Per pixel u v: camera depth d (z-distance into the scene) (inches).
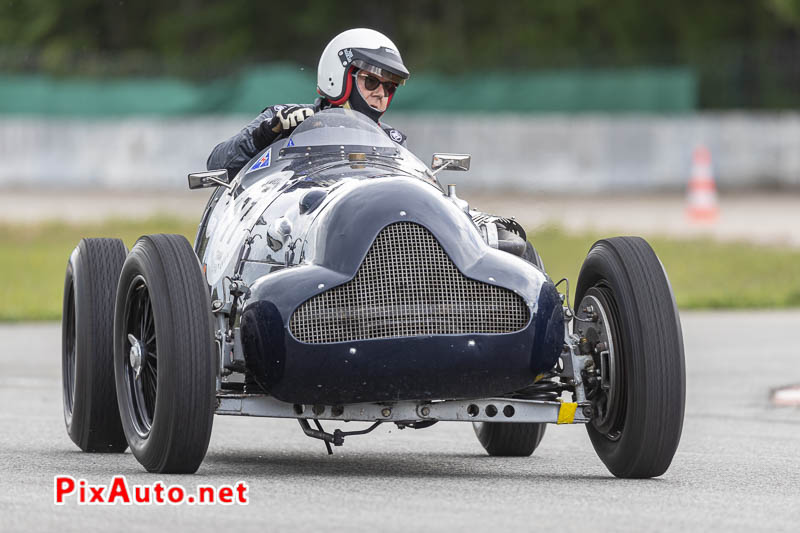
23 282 2466.8
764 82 5064.0
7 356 1605.6
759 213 3922.2
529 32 6333.7
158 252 767.7
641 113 4881.9
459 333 725.9
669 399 766.5
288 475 792.3
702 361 1553.9
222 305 773.3
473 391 736.3
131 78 5241.1
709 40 6358.3
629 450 780.6
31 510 653.3
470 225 764.0
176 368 735.7
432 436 1067.3
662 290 781.9
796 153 4901.6
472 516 645.9
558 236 2997.0
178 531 599.2
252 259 806.5
